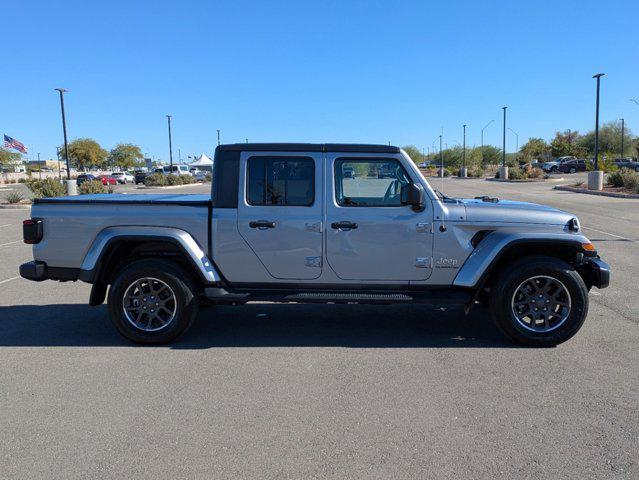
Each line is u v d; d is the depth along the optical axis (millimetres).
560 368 4977
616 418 3971
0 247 12688
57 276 5828
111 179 57062
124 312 5645
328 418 3992
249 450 3543
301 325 6438
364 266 5645
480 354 5383
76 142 90250
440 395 4387
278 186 5648
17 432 3820
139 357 5344
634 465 3346
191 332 6172
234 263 5703
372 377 4781
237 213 5637
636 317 6621
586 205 21500
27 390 4543
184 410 4145
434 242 5582
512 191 30750
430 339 5879
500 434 3734
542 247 5668
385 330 6227
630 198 24781
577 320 5449
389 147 5586
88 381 4730
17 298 7859
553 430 3791
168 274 5555
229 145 5656
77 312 7082
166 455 3490
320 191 5605
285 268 5691
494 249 5441
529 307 5547
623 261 10172
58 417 4043
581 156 71750
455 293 5633
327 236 5609
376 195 5641
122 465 3375
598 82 29844
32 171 90312
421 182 5570
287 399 4332
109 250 5723
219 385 4621
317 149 5613
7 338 5973
